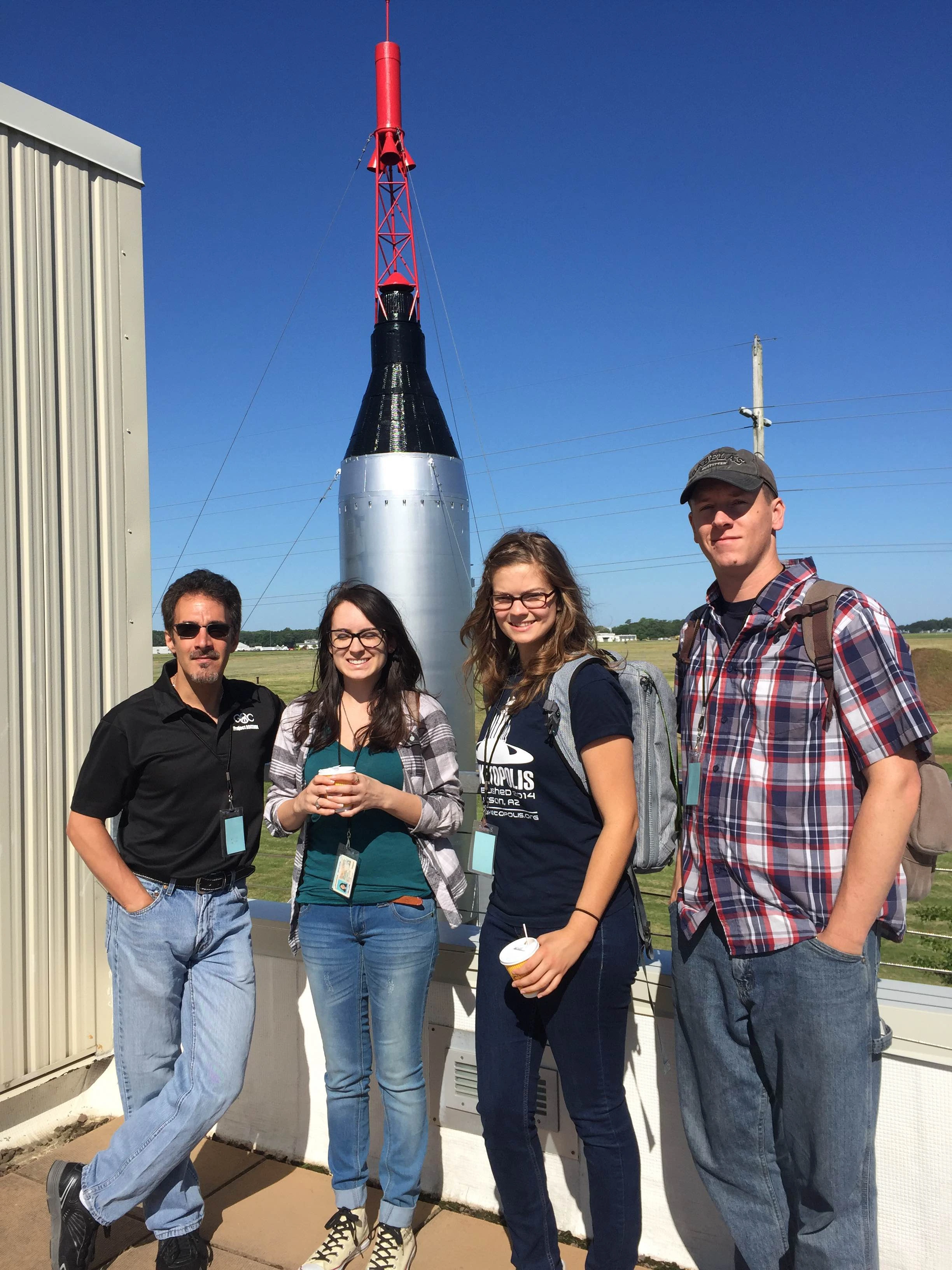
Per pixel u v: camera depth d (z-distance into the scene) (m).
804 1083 1.49
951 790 1.48
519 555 1.76
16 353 2.58
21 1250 2.19
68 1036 2.71
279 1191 2.42
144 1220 2.32
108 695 2.85
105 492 2.86
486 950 1.85
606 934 1.68
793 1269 1.65
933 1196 1.76
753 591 1.63
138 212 3.00
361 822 2.03
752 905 1.54
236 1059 2.01
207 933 2.05
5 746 2.53
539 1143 1.82
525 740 1.75
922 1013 1.76
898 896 1.52
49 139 2.67
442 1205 2.35
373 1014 2.04
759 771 1.54
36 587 2.62
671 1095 2.04
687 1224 2.03
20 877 2.58
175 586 1.99
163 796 2.00
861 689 1.43
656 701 1.77
